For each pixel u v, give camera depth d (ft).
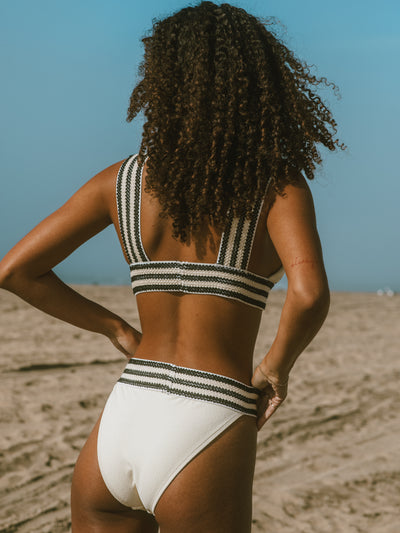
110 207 5.61
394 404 20.35
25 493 13.03
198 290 5.19
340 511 12.78
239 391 5.20
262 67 5.16
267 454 15.85
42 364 23.82
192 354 5.20
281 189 5.10
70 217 5.67
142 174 5.42
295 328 4.87
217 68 5.10
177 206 5.15
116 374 23.07
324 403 20.20
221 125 5.05
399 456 15.87
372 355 28.35
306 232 4.99
